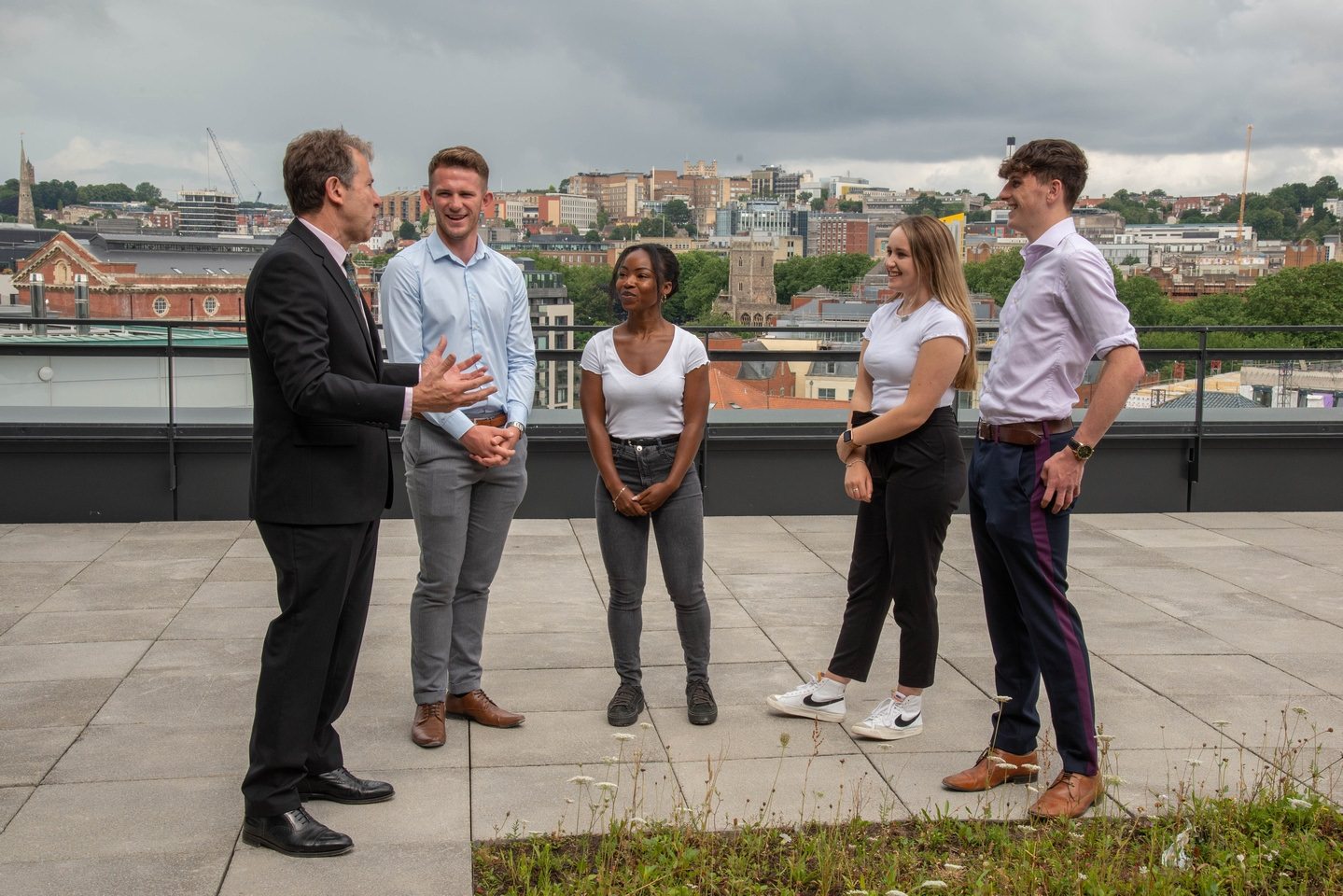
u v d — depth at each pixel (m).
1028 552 3.12
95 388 7.05
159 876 2.75
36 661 4.34
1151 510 7.62
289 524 2.81
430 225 3.62
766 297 168.38
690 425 3.72
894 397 3.54
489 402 3.66
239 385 7.22
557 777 3.38
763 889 2.74
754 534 6.83
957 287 3.46
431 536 3.55
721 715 3.91
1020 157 3.09
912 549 3.55
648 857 2.85
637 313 3.69
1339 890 2.73
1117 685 4.27
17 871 2.75
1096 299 2.99
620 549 3.76
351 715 3.86
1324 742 3.72
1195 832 3.02
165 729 3.68
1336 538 6.85
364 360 2.87
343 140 2.81
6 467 6.68
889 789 3.33
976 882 2.73
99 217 118.50
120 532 6.51
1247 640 4.84
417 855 2.88
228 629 4.75
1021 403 3.11
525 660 4.47
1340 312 80.69
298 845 2.85
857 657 3.81
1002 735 3.38
